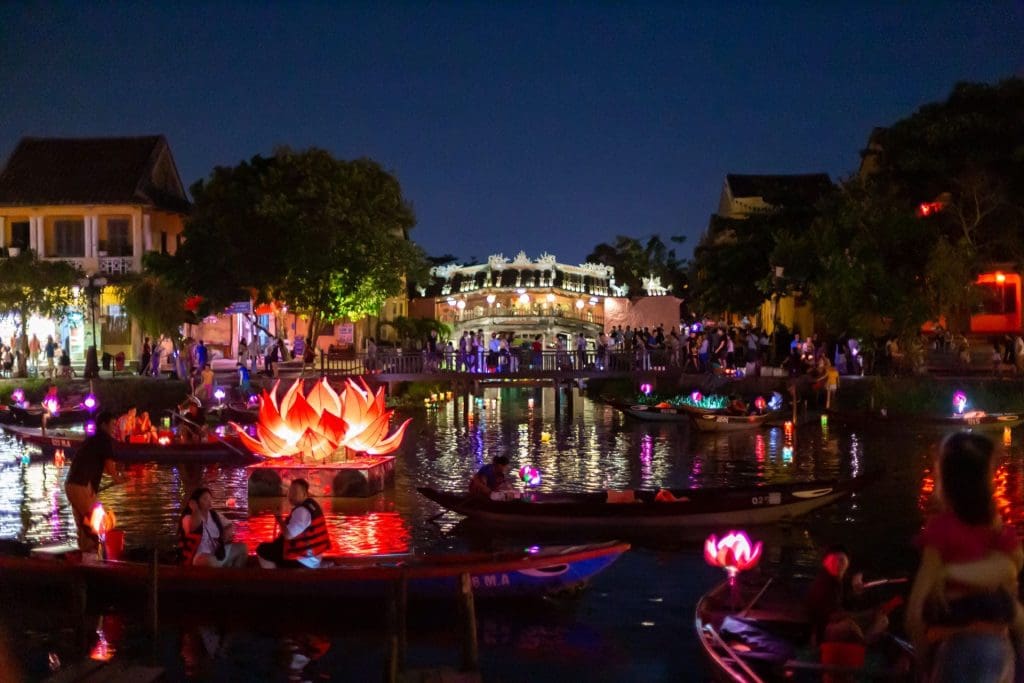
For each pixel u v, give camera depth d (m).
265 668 10.81
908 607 6.23
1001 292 41.91
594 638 11.62
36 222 46.12
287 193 42.62
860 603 11.14
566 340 60.25
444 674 10.21
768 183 56.28
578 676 10.51
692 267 77.75
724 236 63.81
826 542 16.14
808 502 16.81
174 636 11.76
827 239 38.16
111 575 12.45
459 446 30.16
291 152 43.66
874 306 36.50
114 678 10.08
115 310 45.72
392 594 10.93
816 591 10.26
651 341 45.53
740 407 33.06
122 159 48.06
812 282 40.00
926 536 6.18
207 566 12.48
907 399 33.88
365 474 20.33
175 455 25.22
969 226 40.06
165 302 40.75
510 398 54.50
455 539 16.77
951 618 6.05
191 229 42.19
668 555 15.27
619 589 13.48
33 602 12.96
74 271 41.88
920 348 37.12
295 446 20.64
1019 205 40.16
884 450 27.69
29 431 28.52
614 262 80.19
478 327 59.91
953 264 36.03
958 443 6.18
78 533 13.91
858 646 9.12
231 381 39.34
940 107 42.66
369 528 17.64
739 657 9.66
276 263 41.91
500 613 12.52
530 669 10.70
